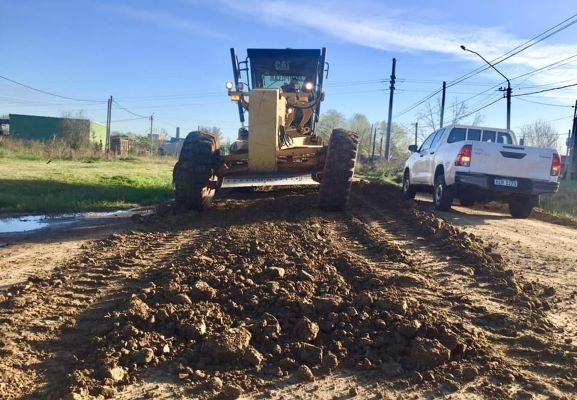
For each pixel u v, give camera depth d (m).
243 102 9.86
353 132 9.38
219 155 9.38
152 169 26.44
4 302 4.24
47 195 11.77
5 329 3.65
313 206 10.09
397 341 3.36
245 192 13.59
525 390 2.89
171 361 3.18
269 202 11.15
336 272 5.03
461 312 4.05
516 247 6.98
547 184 10.21
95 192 13.37
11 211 10.23
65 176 17.16
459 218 10.08
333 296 4.08
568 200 15.28
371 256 5.94
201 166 8.79
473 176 10.22
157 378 3.00
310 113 11.46
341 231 7.66
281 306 3.85
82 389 2.78
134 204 11.94
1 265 5.57
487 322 3.88
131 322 3.61
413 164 13.36
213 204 10.83
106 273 5.15
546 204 14.03
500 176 10.20
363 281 4.73
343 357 3.25
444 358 3.16
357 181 16.12
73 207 10.77
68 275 5.06
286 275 4.75
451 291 4.58
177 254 6.02
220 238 6.70
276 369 3.10
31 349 3.36
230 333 3.34
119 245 6.58
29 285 4.70
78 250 6.34
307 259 5.40
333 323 3.60
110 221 9.09
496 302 4.33
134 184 16.95
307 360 3.21
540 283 5.03
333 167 9.02
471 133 11.89
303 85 12.47
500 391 2.87
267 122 8.91
